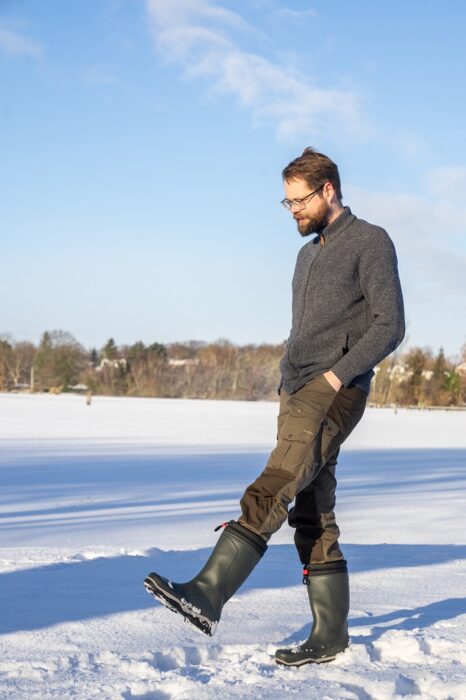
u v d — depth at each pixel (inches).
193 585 93.9
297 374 104.2
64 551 177.9
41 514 292.2
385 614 123.3
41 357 4242.1
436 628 113.9
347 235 103.7
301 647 99.9
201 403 2313.0
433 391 2876.5
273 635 109.8
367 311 103.3
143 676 91.3
